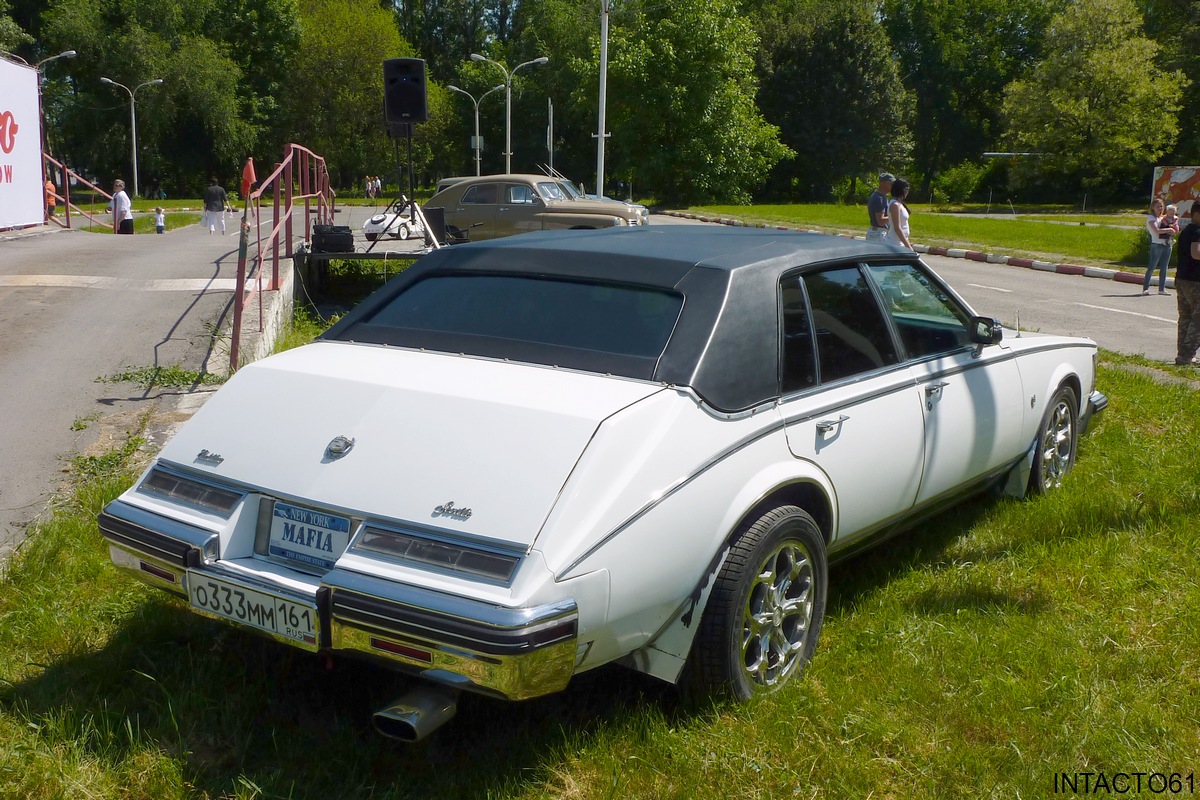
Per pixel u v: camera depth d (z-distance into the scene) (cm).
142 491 308
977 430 446
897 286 423
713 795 274
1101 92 6047
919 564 444
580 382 308
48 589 371
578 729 302
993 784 284
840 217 3628
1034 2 7938
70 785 264
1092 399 598
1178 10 6219
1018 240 2644
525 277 364
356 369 326
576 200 1828
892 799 279
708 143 4875
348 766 279
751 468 314
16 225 1773
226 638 347
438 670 252
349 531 275
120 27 5869
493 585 249
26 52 6191
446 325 355
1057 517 491
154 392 640
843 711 317
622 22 5309
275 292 930
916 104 7594
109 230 2341
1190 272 946
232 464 299
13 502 461
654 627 289
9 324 805
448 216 1817
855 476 365
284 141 6788
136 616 358
